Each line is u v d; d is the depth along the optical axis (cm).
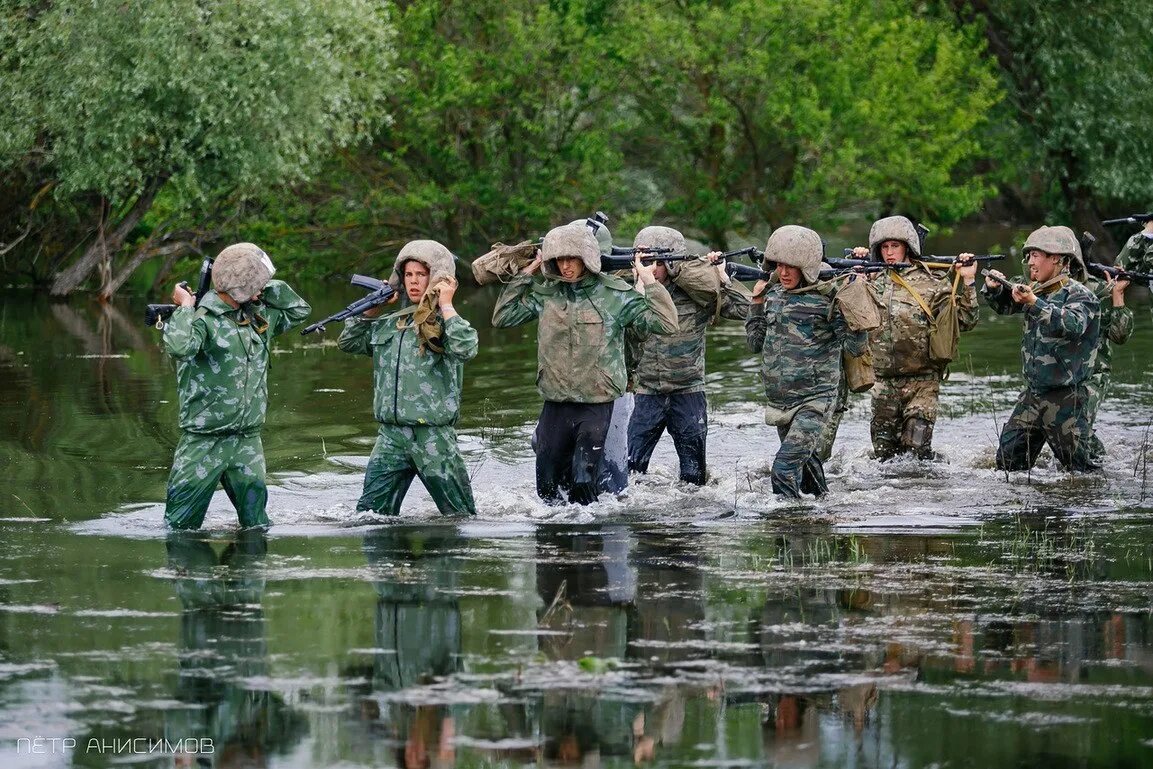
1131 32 6938
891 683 1344
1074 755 1166
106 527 2091
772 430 3086
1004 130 7812
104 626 1509
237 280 2028
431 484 2178
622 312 2212
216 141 5597
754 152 6850
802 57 6600
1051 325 2475
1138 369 3969
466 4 6894
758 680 1350
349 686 1326
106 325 5238
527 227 7156
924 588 1705
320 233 7269
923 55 7219
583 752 1177
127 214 6200
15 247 6688
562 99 6806
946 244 9006
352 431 3031
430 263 2125
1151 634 1504
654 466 2678
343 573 1766
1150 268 2881
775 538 2019
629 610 1590
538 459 2273
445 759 1163
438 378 2147
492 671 1370
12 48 5634
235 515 2223
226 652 1420
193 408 2058
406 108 6762
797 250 2303
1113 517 2189
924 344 2695
